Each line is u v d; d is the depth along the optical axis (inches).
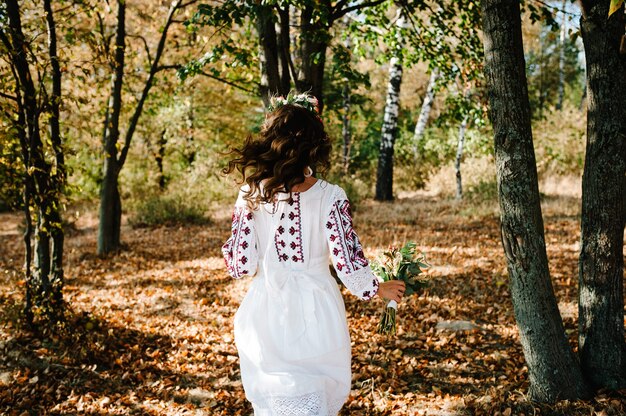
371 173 762.8
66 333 179.8
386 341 192.5
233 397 155.3
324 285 87.7
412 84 829.2
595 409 122.4
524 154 119.6
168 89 417.4
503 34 116.5
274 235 87.0
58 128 190.5
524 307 127.0
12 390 151.9
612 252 126.9
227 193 608.1
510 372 161.9
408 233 380.2
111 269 325.1
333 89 618.2
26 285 184.2
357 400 150.2
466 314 217.6
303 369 84.4
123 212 606.5
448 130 672.4
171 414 146.6
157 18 398.0
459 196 513.0
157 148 706.8
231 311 235.6
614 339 128.9
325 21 194.5
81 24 356.8
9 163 184.1
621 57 119.7
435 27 312.3
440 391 152.5
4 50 169.0
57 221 191.9
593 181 127.0
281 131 85.6
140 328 210.5
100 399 152.3
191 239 421.1
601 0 119.0
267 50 223.6
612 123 122.3
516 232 123.6
